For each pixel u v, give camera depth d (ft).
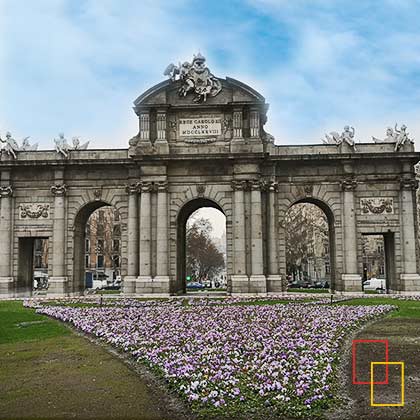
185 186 171.12
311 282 317.22
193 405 42.24
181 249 182.29
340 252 171.53
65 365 59.36
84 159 175.22
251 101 169.27
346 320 90.12
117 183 177.17
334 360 57.77
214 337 72.18
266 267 169.07
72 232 176.45
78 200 177.68
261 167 171.73
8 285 171.94
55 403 44.11
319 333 75.36
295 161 171.63
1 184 177.78
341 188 172.24
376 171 172.76
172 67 173.17
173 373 51.26
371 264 422.82
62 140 177.37
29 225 177.06
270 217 170.19
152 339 71.97
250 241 166.30
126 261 173.17
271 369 51.80
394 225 171.22
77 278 179.83
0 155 178.19
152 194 169.78
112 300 148.25
